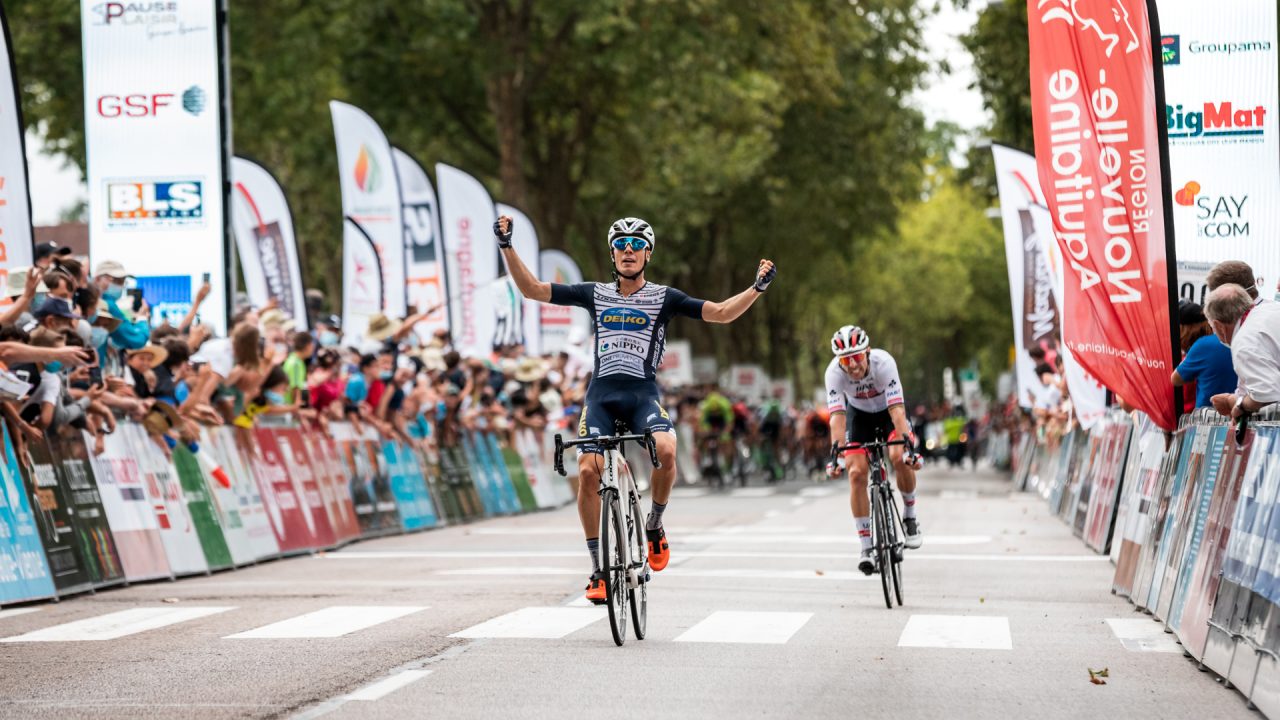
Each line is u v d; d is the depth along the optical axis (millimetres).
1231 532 22125
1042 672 21922
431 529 58656
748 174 124438
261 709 18516
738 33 102062
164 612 29312
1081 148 33094
